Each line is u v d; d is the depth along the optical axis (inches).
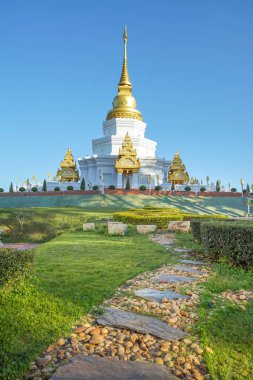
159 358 204.5
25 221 1517.0
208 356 208.2
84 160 3120.1
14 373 186.5
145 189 2657.5
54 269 396.5
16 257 309.1
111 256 509.0
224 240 460.4
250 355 213.5
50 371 189.6
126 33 3440.0
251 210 2345.0
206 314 268.4
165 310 276.5
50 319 249.1
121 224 891.4
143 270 412.5
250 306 295.4
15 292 288.7
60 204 2417.6
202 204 2407.7
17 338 221.9
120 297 305.1
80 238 826.8
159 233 927.0
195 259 522.0
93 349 214.2
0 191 2960.1
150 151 3262.8
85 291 307.1
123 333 234.8
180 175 3221.0
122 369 187.3
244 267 441.7
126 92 3336.6
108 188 2687.0
